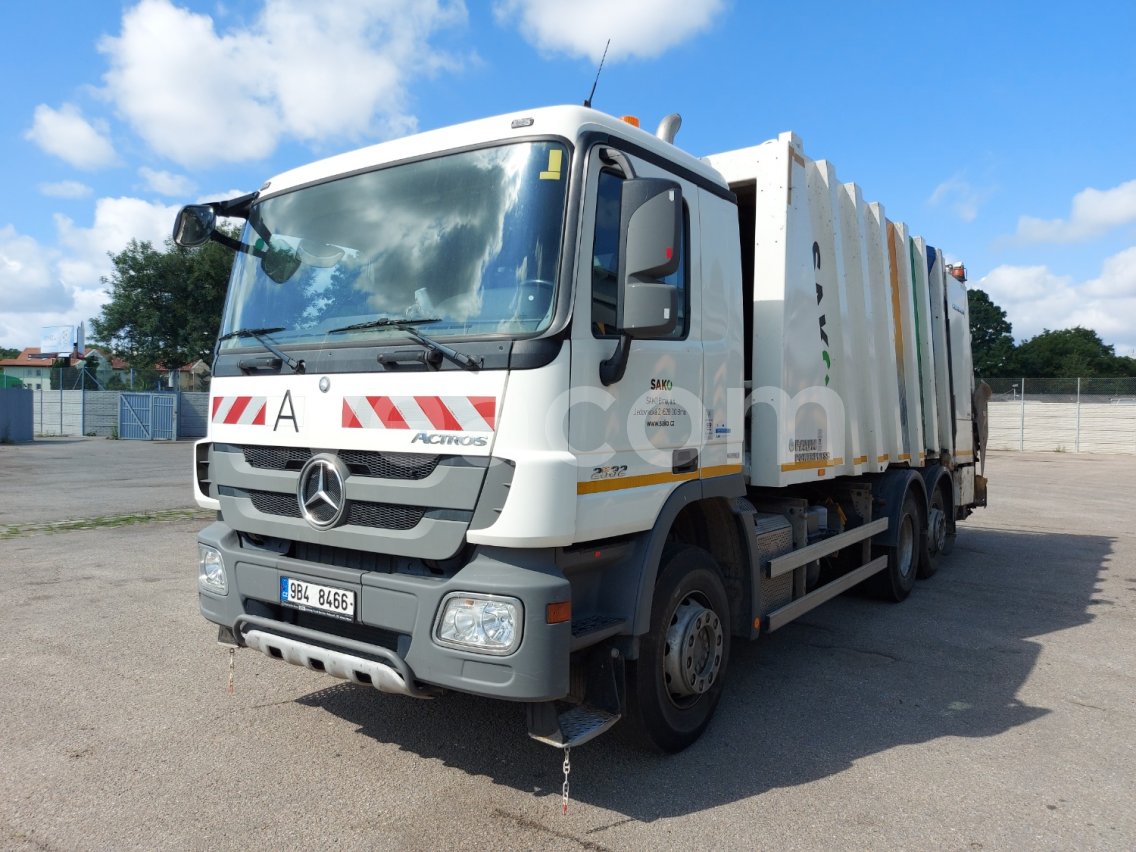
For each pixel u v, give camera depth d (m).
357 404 3.52
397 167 3.81
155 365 39.59
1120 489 18.73
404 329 3.45
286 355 3.83
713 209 4.40
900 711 4.82
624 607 3.61
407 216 3.71
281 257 4.13
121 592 7.17
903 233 7.44
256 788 3.69
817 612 7.15
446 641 3.21
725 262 4.47
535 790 3.72
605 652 3.56
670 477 3.89
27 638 5.83
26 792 3.61
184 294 38.41
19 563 8.42
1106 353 73.50
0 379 35.84
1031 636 6.46
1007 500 16.52
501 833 3.34
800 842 3.31
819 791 3.77
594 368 3.36
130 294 37.56
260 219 4.34
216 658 5.46
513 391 3.15
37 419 35.62
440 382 3.29
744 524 4.51
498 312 3.32
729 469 4.42
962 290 9.63
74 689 4.87
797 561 5.17
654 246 3.17
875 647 6.11
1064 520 13.60
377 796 3.63
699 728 4.27
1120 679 5.45
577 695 3.60
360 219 3.86
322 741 4.21
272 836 3.28
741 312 4.60
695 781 3.85
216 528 4.23
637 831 3.37
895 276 7.34
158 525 10.97
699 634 4.16
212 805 3.52
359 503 3.50
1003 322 70.75
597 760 4.06
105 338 38.50
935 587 8.23
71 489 15.20
